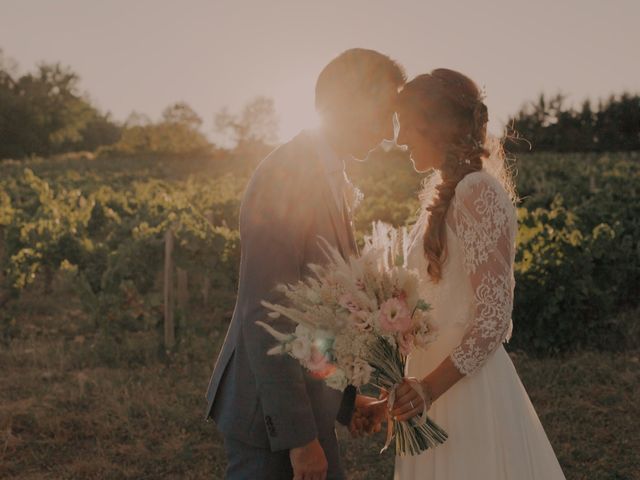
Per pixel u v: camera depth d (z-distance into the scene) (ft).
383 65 7.88
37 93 273.33
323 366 6.97
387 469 14.56
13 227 29.63
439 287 7.96
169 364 21.99
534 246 24.36
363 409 8.94
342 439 15.92
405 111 7.91
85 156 241.55
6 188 58.23
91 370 21.31
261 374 7.24
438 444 8.06
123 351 22.75
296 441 7.27
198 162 192.95
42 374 20.57
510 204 7.66
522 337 22.77
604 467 14.37
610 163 110.42
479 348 7.47
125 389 18.74
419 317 7.41
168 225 27.94
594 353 22.16
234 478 7.91
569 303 22.22
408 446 7.92
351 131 7.87
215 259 24.95
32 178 58.95
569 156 148.97
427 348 7.64
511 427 8.11
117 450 15.38
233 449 7.89
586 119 170.50
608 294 23.72
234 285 26.53
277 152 7.73
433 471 8.25
